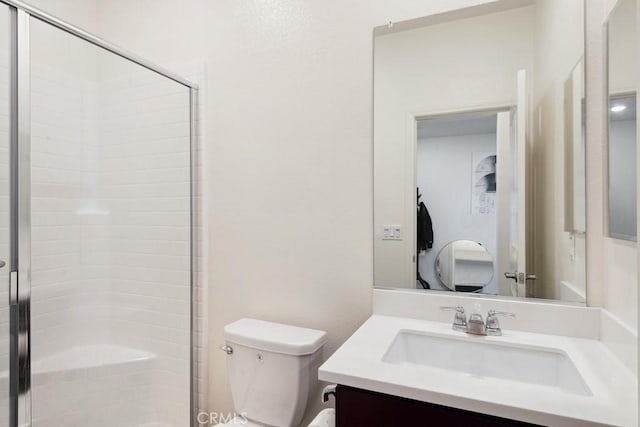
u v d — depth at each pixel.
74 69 1.68
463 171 1.30
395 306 1.35
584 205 1.11
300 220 1.52
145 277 1.80
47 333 1.55
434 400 0.78
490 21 1.26
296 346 1.29
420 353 1.18
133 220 1.79
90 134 1.72
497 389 0.78
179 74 1.77
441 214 1.32
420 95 1.34
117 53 1.55
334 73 1.47
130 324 1.79
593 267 1.10
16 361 1.42
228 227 1.67
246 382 1.39
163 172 1.76
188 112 1.71
